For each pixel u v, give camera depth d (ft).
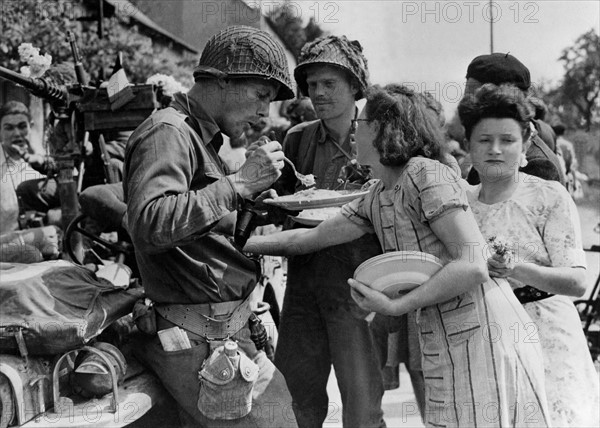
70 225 10.93
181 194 8.32
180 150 8.59
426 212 8.25
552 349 9.18
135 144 8.68
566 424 8.91
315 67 10.66
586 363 9.27
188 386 9.16
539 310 9.31
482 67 11.01
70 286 9.26
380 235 8.97
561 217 9.11
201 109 9.22
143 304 9.41
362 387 10.67
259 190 8.64
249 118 9.37
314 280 10.79
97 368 8.70
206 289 9.04
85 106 11.85
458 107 9.46
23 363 8.56
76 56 12.41
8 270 9.25
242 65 9.14
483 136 9.21
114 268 11.30
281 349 11.17
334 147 10.99
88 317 8.96
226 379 8.77
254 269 9.46
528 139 9.52
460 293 8.23
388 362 11.49
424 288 8.24
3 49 21.45
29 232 11.59
